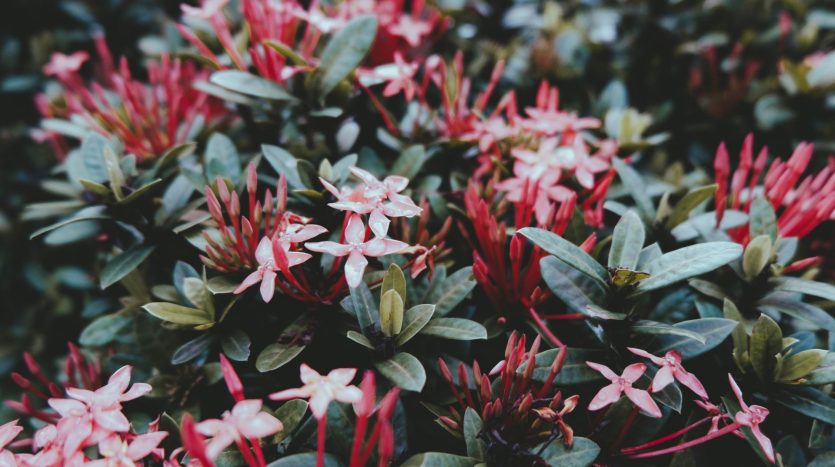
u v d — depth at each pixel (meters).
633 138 0.44
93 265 0.53
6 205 0.61
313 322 0.35
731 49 0.52
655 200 0.43
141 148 0.43
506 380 0.32
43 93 0.61
